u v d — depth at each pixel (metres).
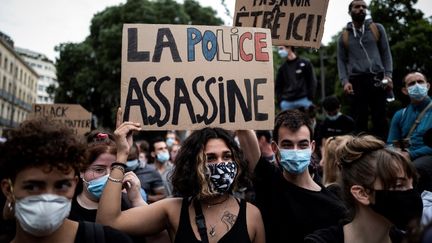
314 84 6.88
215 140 2.40
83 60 27.61
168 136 8.75
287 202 2.69
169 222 2.38
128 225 2.28
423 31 19.53
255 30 2.85
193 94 2.70
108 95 25.81
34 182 1.64
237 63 2.78
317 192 2.74
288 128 2.73
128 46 2.73
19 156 1.62
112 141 2.70
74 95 28.16
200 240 2.21
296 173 2.71
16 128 1.69
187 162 2.37
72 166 1.69
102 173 2.59
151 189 4.90
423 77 4.11
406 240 1.04
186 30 2.79
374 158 1.95
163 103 2.67
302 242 2.58
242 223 2.29
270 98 2.75
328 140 3.41
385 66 5.05
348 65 5.27
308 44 3.39
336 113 5.40
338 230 2.08
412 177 1.92
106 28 26.64
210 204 2.37
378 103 5.12
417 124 4.04
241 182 2.50
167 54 2.74
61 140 1.66
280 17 3.42
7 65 60.94
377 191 1.91
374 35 5.14
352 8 5.17
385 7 20.36
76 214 2.55
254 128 2.70
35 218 1.61
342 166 2.10
